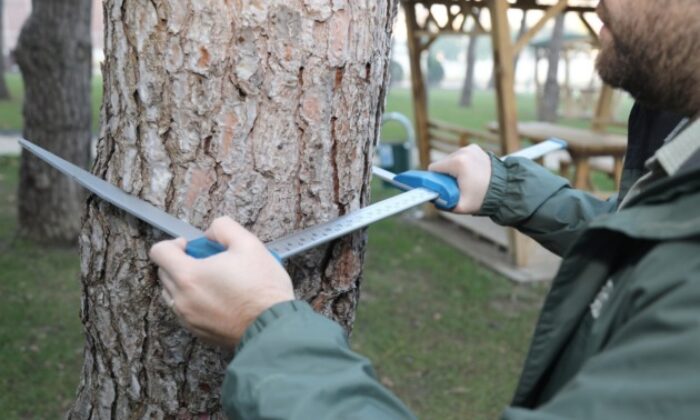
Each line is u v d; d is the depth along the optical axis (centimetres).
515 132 546
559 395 75
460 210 145
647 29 84
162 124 130
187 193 131
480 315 504
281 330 91
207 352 140
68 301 491
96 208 141
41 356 409
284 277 99
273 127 130
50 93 578
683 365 66
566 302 94
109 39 134
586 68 1741
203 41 125
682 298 69
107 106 138
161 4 125
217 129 128
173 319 139
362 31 134
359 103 138
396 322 482
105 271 142
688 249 74
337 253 143
